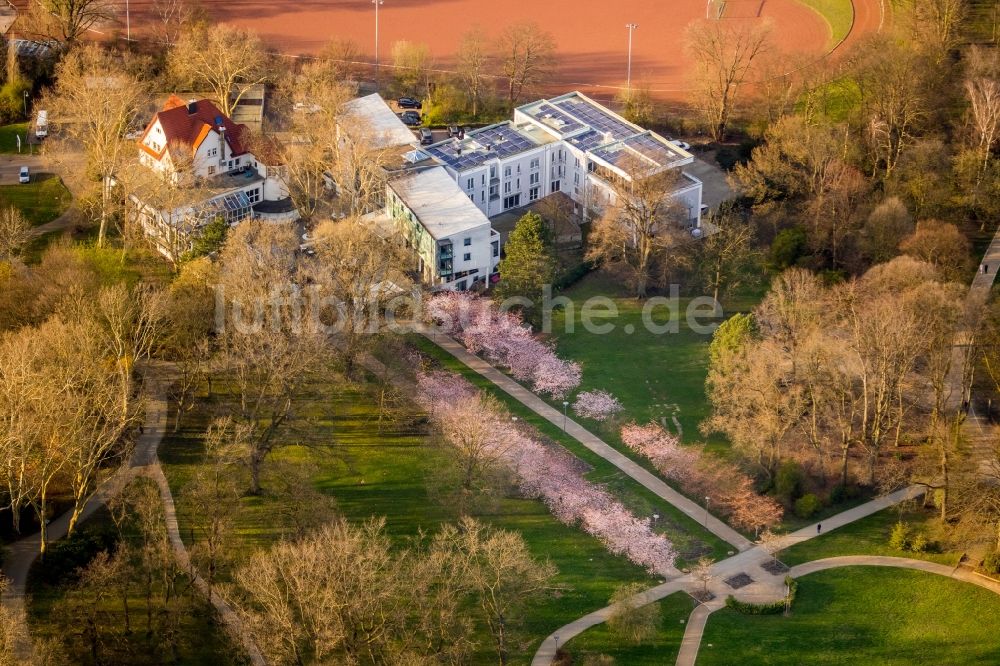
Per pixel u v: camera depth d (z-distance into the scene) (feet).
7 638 583.99
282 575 636.89
